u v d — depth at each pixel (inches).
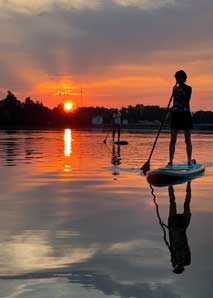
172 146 418.0
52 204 266.8
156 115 3860.7
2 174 416.2
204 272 149.3
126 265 156.3
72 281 141.7
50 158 600.1
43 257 164.6
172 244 181.5
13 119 3720.5
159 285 138.4
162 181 373.1
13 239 187.8
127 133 2023.9
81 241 185.5
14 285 138.3
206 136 1695.4
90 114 3816.4
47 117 3782.0
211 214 240.7
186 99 412.5
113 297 130.0
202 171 436.1
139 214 239.9
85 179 383.2
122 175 412.5
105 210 250.1
